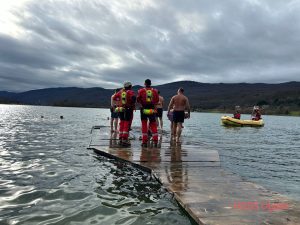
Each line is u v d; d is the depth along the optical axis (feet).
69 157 31.89
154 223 14.71
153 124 38.52
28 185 20.75
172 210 16.52
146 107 36.99
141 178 23.34
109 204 17.17
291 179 26.22
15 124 84.64
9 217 14.96
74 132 63.77
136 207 16.83
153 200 18.11
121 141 38.19
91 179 22.67
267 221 14.14
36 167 26.66
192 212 15.20
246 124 104.22
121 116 38.24
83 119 135.85
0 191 19.24
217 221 14.06
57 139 49.49
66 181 21.90
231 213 15.10
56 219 14.80
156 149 34.71
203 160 28.55
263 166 31.83
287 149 46.55
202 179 21.83
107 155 32.01
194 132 74.79
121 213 15.85
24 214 15.39
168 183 20.67
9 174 23.91
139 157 29.55
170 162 27.50
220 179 21.90
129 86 38.50
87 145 41.75
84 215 15.40
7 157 31.50
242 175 27.30
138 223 14.62
